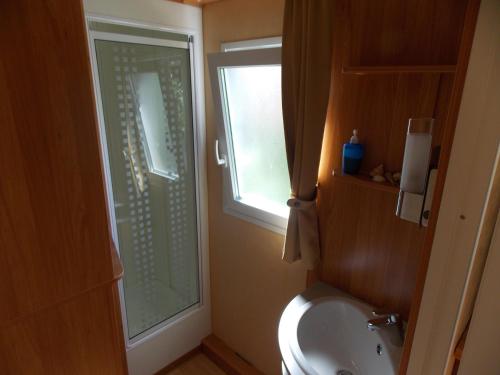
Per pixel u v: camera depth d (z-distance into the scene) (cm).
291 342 127
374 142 130
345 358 140
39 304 105
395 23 116
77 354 119
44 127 93
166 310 223
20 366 107
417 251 129
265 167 186
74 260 108
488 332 76
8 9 82
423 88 114
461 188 60
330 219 152
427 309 71
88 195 105
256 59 154
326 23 122
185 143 203
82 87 97
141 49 170
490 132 55
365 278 147
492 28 52
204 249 229
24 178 93
